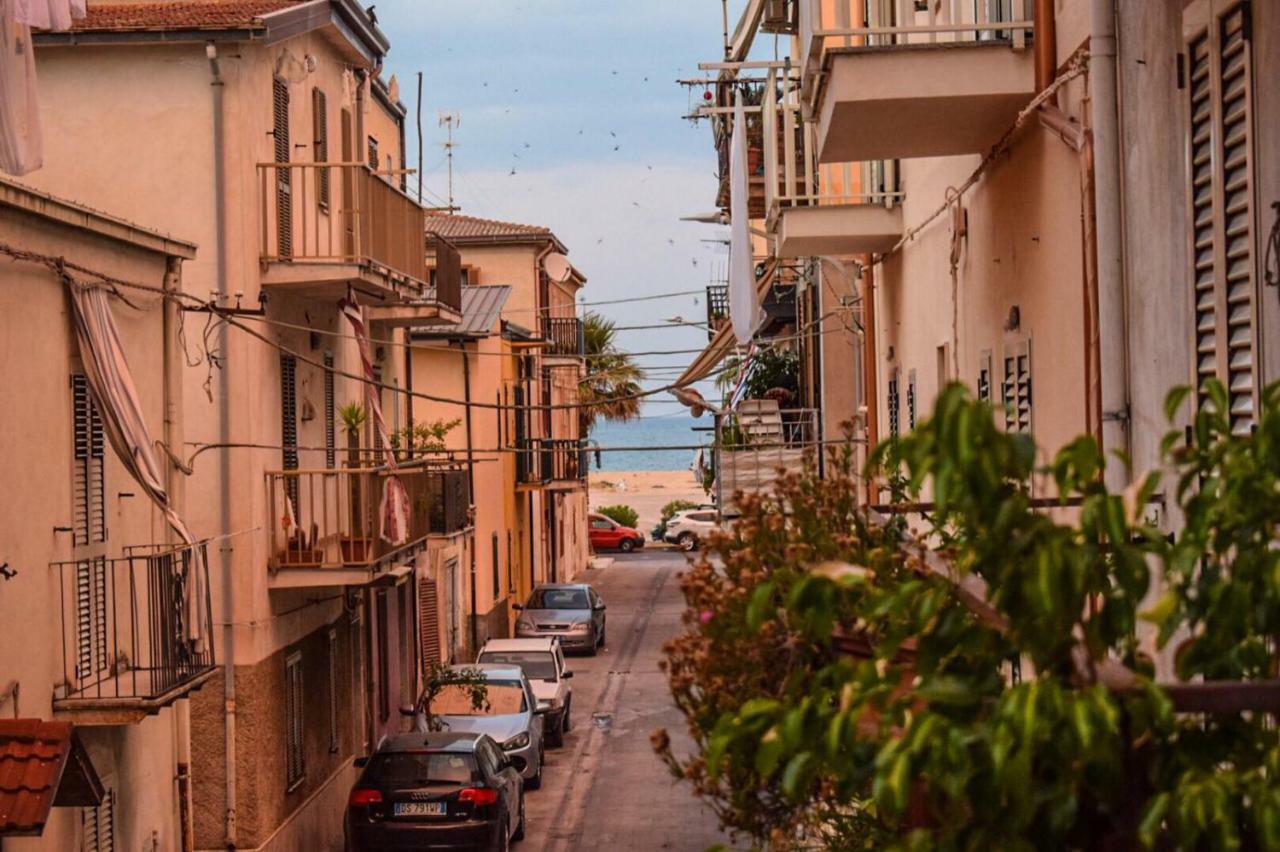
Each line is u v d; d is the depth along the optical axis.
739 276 29.61
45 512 20.58
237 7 33.78
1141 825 4.99
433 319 43.56
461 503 42.59
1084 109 15.12
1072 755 4.99
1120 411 13.66
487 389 63.31
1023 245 18.36
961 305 22.55
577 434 95.31
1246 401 10.65
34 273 20.45
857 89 17.91
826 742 5.52
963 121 18.94
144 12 33.09
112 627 22.62
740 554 8.72
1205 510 5.73
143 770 23.75
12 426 19.67
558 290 90.81
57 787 16.81
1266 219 10.08
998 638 5.61
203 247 31.53
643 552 113.44
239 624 31.14
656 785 40.62
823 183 37.12
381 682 43.47
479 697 41.47
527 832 36.16
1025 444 5.03
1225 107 10.91
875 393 33.19
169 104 31.61
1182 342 12.20
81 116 31.72
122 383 21.59
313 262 32.25
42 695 20.25
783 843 8.90
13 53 18.48
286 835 32.72
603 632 66.06
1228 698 5.08
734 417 39.94
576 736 47.53
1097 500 5.31
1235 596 5.59
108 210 31.61
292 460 34.28
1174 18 12.16
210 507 31.23
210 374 31.34
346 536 36.94
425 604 49.56
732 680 8.34
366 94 40.28
